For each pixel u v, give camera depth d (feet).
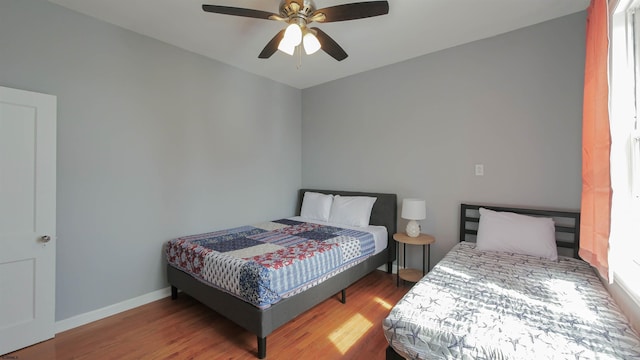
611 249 4.85
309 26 8.17
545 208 8.31
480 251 8.19
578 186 7.82
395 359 4.72
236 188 11.49
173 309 8.33
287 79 13.06
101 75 7.79
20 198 6.38
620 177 5.31
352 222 11.30
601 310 4.75
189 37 8.84
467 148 9.62
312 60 10.80
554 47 8.05
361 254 9.14
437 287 5.71
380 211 11.34
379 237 10.20
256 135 12.30
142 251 8.68
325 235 9.59
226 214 11.11
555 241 7.69
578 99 7.77
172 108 9.37
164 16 7.64
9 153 6.24
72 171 7.32
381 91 11.62
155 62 8.92
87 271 7.59
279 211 13.53
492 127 9.12
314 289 7.30
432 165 10.39
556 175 8.13
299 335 6.90
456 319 4.50
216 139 10.71
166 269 9.21
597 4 5.64
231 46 9.49
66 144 7.22
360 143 12.39
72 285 7.34
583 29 7.64
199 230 10.20
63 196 7.18
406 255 11.09
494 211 8.78
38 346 6.47
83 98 7.48
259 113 12.42
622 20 5.40
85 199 7.54
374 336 6.86
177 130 9.52
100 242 7.82
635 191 5.24
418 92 10.62
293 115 14.17
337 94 13.10
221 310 6.94
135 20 7.84
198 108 10.11
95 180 7.71
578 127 7.79
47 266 6.72
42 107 6.64
